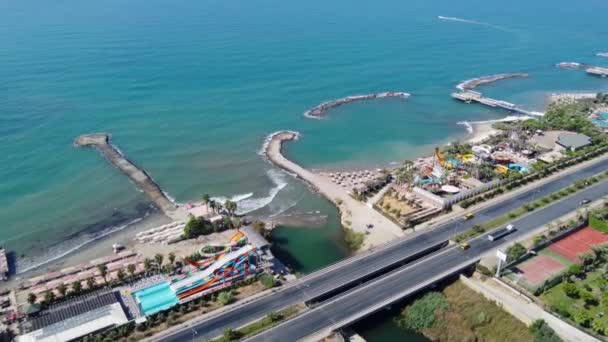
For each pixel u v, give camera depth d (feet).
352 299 417.90
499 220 552.00
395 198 617.62
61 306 412.16
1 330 387.96
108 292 430.61
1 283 465.47
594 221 531.91
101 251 520.42
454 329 400.67
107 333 378.12
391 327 411.34
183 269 472.44
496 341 386.52
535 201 595.47
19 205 606.55
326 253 522.88
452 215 571.28
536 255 482.69
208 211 599.16
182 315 403.75
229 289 435.94
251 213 609.01
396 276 449.48
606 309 392.27
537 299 413.80
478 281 447.42
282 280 455.63
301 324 388.16
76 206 611.47
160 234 544.62
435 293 438.40
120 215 595.06
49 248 526.57
